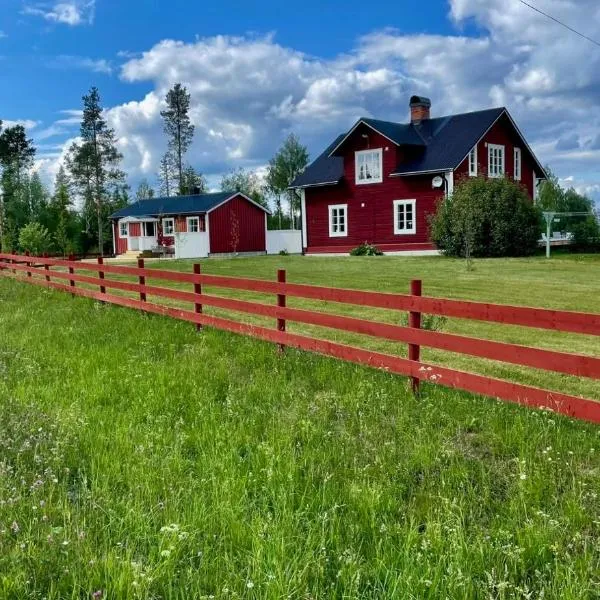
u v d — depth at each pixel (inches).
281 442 166.9
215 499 131.6
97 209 2063.2
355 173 1088.8
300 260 959.6
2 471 143.3
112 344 311.1
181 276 365.4
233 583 102.7
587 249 919.7
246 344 295.4
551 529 119.3
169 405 206.1
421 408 196.5
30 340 327.6
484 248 847.1
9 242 1614.2
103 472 149.3
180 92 2374.5
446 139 1017.5
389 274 649.0
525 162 1119.6
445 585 101.4
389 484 141.9
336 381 230.2
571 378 239.5
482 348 187.2
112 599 99.0
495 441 169.6
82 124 2092.8
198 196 1460.4
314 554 111.5
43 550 110.7
